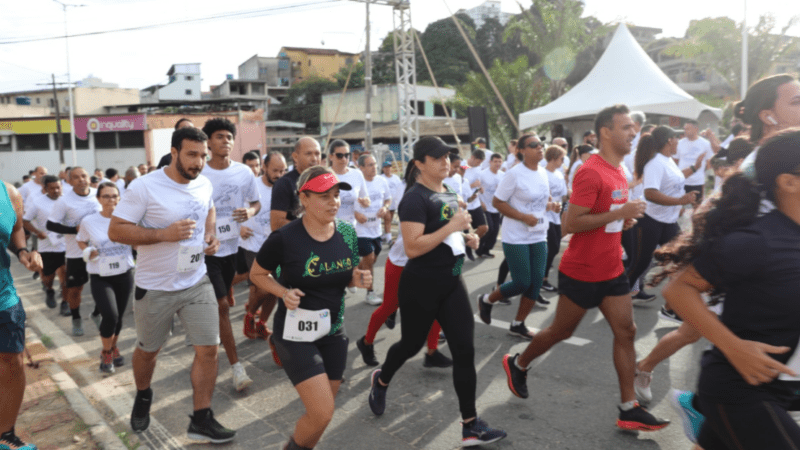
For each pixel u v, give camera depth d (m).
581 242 3.38
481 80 32.75
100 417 3.82
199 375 3.45
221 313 4.29
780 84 3.12
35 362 4.99
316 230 2.86
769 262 1.77
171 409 4.05
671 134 5.43
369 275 2.97
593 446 3.26
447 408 3.86
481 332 5.50
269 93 80.56
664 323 5.50
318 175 2.76
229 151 4.73
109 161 40.88
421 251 3.13
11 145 41.38
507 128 33.44
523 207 4.96
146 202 3.35
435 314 3.31
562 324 3.49
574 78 36.19
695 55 27.47
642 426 3.32
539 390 4.08
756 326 1.86
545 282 6.96
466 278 7.94
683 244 1.96
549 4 32.94
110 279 4.99
